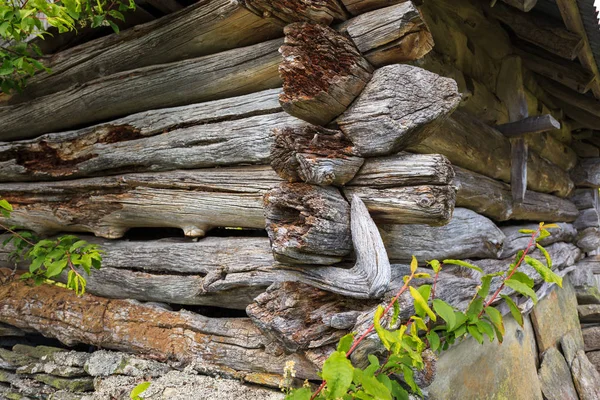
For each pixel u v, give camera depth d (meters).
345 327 1.79
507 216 3.51
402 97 1.81
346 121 1.89
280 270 2.02
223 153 2.25
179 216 2.45
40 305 2.82
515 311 1.86
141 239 2.91
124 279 2.61
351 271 1.80
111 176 2.71
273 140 1.81
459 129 2.79
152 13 2.77
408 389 1.91
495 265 3.07
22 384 2.57
